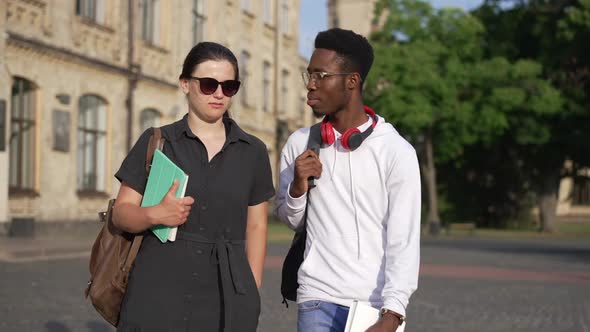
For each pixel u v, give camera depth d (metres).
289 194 3.07
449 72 30.58
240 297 2.88
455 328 7.69
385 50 29.97
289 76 38.34
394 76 29.62
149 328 2.80
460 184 39.22
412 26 30.77
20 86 18.69
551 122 33.00
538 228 38.25
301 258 3.17
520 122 32.47
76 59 20.34
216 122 3.02
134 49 23.45
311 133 3.15
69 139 20.19
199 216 2.88
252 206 3.09
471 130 31.73
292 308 8.93
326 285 3.00
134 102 23.44
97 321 7.49
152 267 2.84
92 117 21.66
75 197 20.55
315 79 3.02
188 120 3.03
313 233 3.07
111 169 22.23
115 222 2.84
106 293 2.86
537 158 35.19
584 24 30.59
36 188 19.05
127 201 2.91
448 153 32.12
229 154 2.97
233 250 2.90
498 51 33.78
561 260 17.72
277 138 36.72
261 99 34.69
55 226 19.64
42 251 14.47
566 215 51.56
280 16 36.97
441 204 39.16
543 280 12.98
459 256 18.44
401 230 2.88
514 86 31.39
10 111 18.03
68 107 20.16
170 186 2.76
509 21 34.09
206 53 2.98
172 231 2.82
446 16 30.75
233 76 3.01
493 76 30.91
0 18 17.45
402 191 2.91
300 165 3.00
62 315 7.78
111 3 22.38
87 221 20.98
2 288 9.77
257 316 2.96
